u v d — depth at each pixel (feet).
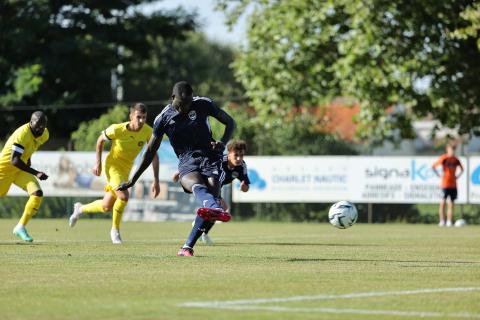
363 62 249.75
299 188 229.45
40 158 240.12
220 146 83.76
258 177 232.12
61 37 407.64
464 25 244.83
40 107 392.47
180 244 119.03
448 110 254.88
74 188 238.27
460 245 124.36
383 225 216.74
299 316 51.67
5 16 400.06
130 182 88.53
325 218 237.25
